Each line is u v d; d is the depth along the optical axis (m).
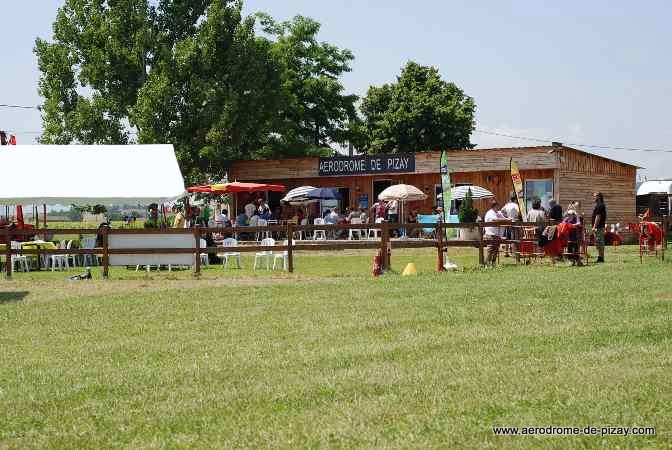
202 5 45.41
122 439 6.50
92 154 26.55
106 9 44.00
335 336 10.52
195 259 18.86
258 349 9.82
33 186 24.98
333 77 54.91
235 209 39.62
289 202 35.25
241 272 20.02
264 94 44.62
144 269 22.48
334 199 35.00
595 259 21.45
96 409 7.42
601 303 12.49
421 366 8.50
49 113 43.50
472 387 7.45
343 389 7.59
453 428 6.21
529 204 33.19
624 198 35.53
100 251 18.83
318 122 54.47
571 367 8.12
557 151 32.50
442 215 29.12
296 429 6.41
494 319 11.36
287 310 12.90
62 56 43.56
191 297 14.77
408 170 35.34
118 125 43.25
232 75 43.31
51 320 12.80
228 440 6.25
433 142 57.47
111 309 13.66
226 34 43.19
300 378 8.18
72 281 17.92
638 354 8.68
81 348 10.45
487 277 16.59
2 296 15.84
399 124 57.09
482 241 19.92
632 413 6.42
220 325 11.77
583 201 33.66
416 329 10.84
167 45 43.84
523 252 20.27
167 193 25.34
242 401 7.37
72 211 38.47
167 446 6.23
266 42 52.44
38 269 22.72
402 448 5.78
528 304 12.58
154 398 7.70
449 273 17.97
